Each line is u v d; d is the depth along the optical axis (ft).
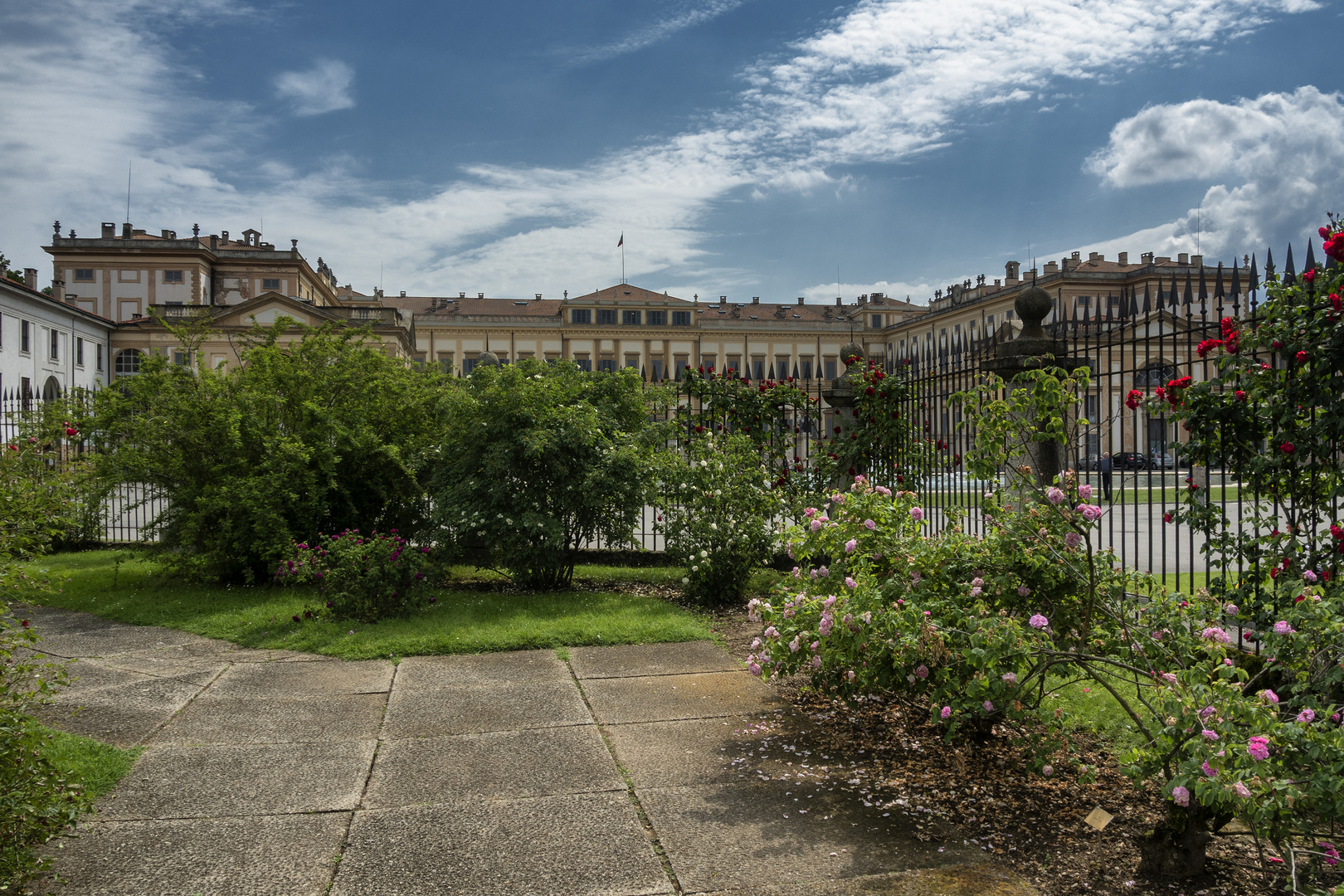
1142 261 176.65
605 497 26.25
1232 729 8.43
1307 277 13.85
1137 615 11.78
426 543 27.78
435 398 30.83
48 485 20.48
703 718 14.92
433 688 16.70
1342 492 13.44
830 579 14.58
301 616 21.79
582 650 19.61
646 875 9.45
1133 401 16.25
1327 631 9.71
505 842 10.27
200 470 27.22
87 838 10.37
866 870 9.55
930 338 26.20
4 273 164.14
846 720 14.78
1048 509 12.02
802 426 32.99
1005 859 9.84
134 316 183.73
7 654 10.39
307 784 12.03
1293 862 8.41
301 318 149.69
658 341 243.81
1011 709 10.73
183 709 15.35
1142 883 9.26
